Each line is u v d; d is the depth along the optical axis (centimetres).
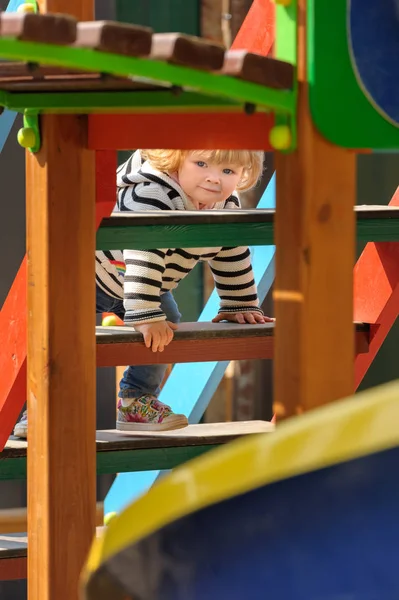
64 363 295
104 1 575
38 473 301
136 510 133
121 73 200
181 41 203
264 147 262
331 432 120
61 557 299
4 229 575
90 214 297
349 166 253
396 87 247
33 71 216
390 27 246
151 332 347
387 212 355
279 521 124
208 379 439
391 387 122
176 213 341
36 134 289
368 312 396
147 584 131
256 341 362
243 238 339
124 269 392
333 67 244
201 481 127
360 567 119
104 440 358
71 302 295
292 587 122
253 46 396
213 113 268
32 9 292
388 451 118
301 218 249
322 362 252
